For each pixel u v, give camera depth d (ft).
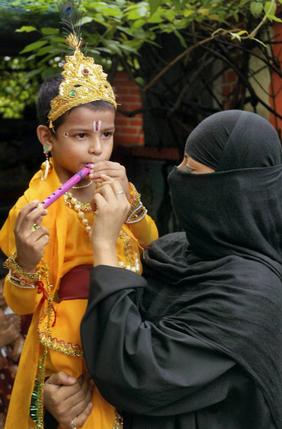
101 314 4.56
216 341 4.48
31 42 10.11
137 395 4.44
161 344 4.52
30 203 4.59
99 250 4.69
